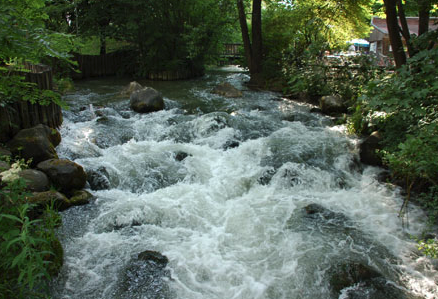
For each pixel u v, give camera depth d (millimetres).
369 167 7160
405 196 6074
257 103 12109
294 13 16906
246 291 3922
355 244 4773
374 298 3811
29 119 6648
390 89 6242
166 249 4594
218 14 18312
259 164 7160
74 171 5637
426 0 9344
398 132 6762
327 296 3871
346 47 18172
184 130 8773
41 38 3096
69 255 4352
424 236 4953
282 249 4652
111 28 16859
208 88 15086
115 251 4496
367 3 15461
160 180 6449
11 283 3408
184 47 18125
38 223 4664
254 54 16188
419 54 6129
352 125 8789
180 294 3842
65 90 12664
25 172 5172
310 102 12648
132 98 10469
